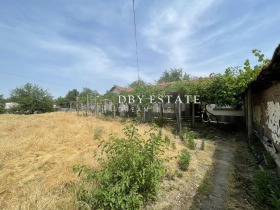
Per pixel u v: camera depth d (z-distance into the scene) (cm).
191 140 759
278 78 481
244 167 527
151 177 340
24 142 702
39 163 496
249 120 781
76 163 485
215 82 1000
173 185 416
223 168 522
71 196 326
